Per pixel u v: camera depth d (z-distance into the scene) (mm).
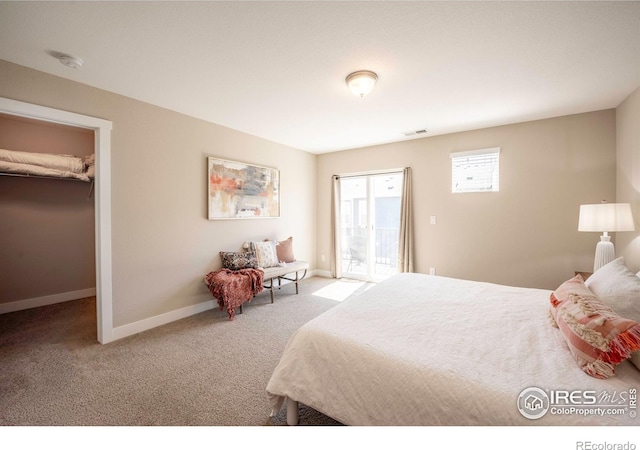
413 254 4051
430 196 3906
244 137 3717
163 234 2857
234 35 1682
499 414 882
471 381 979
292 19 1536
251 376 1918
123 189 2541
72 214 3805
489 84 2312
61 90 2182
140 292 2676
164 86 2367
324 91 2459
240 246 3701
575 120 2971
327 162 4980
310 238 5004
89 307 3439
